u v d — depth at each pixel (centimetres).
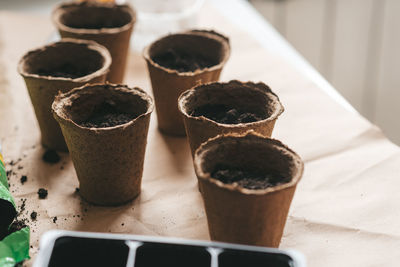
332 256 51
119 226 54
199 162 47
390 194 57
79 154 54
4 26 84
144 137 54
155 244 44
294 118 67
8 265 47
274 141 49
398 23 101
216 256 43
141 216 55
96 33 67
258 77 74
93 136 52
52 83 58
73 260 44
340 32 110
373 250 52
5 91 71
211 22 86
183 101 56
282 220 48
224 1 94
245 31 84
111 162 53
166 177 60
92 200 56
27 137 65
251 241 48
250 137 49
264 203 45
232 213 46
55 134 62
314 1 111
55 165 61
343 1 107
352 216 55
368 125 66
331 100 70
